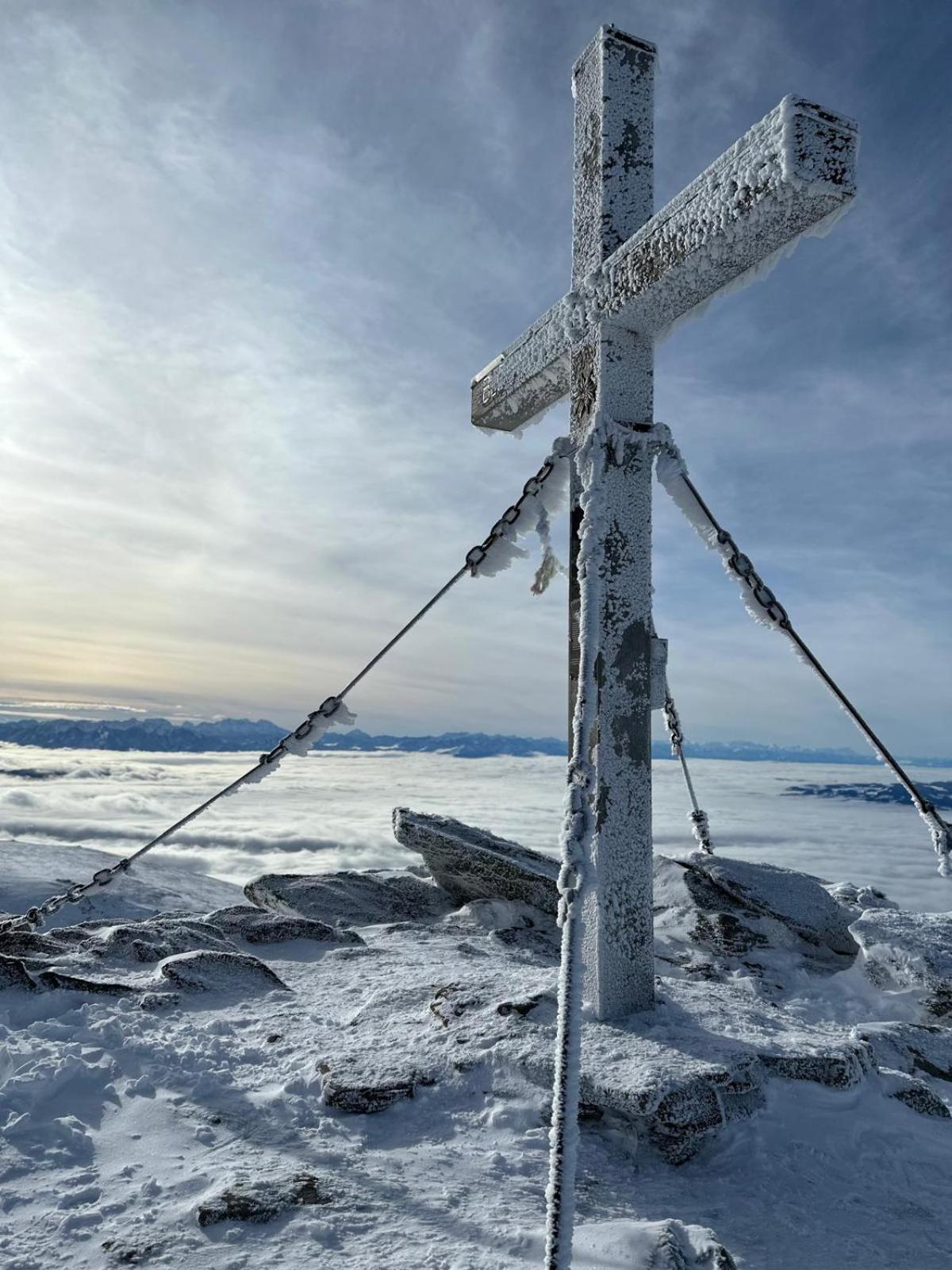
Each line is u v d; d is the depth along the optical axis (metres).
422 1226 2.20
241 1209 2.21
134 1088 3.01
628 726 3.80
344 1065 3.17
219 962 4.41
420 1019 3.69
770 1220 2.45
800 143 2.78
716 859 7.20
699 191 3.24
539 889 6.38
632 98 4.18
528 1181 2.53
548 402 5.00
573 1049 2.07
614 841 3.69
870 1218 2.50
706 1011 3.75
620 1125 2.88
